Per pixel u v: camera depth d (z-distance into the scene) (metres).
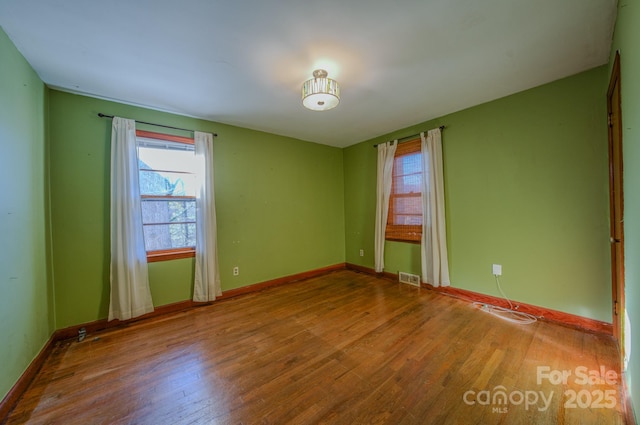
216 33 1.73
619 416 1.40
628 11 1.35
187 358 2.05
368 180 4.53
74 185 2.52
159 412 1.51
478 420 1.40
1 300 1.55
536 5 1.54
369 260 4.57
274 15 1.57
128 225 2.67
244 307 3.11
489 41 1.87
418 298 3.25
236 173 3.61
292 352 2.11
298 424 1.40
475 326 2.46
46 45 1.81
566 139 2.44
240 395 1.64
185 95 2.64
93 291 2.60
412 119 3.46
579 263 2.39
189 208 3.22
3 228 1.61
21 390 1.66
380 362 1.94
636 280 1.32
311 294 3.53
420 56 2.03
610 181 2.16
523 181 2.71
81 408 1.55
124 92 2.55
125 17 1.56
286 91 2.58
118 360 2.04
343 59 2.05
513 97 2.75
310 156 4.51
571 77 2.39
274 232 4.00
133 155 2.74
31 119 2.05
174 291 3.05
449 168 3.31
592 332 2.29
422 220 3.55
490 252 2.97
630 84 1.38
